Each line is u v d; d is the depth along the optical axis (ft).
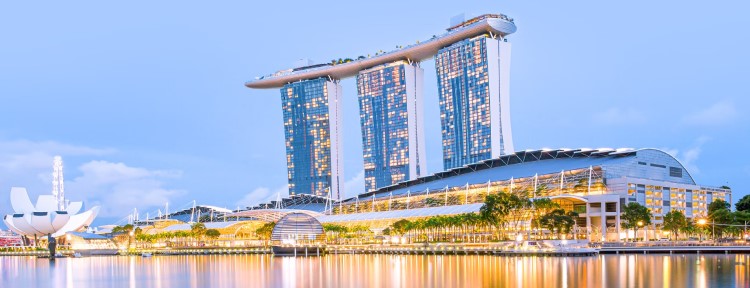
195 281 385.70
